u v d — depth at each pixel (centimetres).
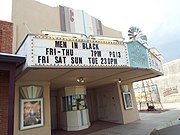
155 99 2494
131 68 816
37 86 904
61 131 1198
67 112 1240
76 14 1207
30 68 613
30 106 850
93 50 710
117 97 1323
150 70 966
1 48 833
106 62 727
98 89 1588
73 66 657
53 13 1084
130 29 2256
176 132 816
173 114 1538
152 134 838
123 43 793
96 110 1602
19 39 900
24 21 944
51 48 634
